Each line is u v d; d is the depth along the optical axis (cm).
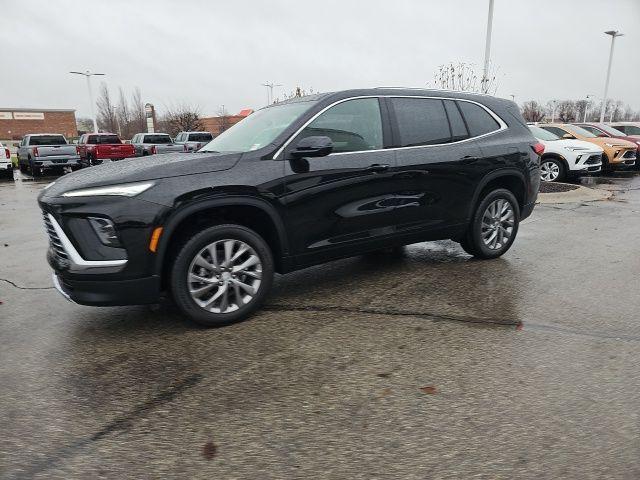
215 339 348
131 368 308
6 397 277
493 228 533
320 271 511
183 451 228
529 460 216
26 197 1246
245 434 240
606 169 1502
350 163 411
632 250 580
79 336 359
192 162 354
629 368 294
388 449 226
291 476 210
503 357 312
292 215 387
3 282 496
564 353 315
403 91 466
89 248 326
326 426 245
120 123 5550
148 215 327
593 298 415
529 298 418
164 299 429
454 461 217
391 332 354
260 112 482
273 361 314
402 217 453
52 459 224
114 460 223
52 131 5847
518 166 529
